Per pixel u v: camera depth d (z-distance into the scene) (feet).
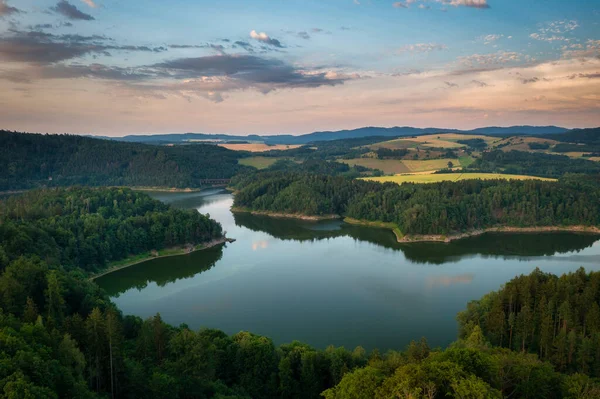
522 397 200.13
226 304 433.89
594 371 267.18
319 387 251.19
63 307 303.48
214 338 286.87
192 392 220.64
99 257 562.25
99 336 220.43
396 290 472.03
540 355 293.64
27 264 333.21
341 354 262.06
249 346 268.41
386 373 208.13
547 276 368.48
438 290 472.03
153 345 255.50
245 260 610.65
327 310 413.80
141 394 213.46
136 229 638.94
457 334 345.92
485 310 342.85
